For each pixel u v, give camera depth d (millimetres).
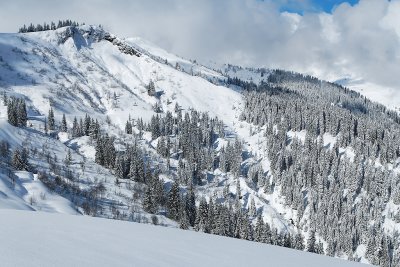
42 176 191125
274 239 180750
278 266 24031
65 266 15859
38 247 18859
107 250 20906
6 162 199750
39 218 31828
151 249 23266
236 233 179000
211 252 25672
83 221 32969
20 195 156375
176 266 19625
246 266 22516
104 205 190250
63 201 166500
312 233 194750
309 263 27172
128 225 34500
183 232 35594
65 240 22125
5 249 17375
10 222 27328
